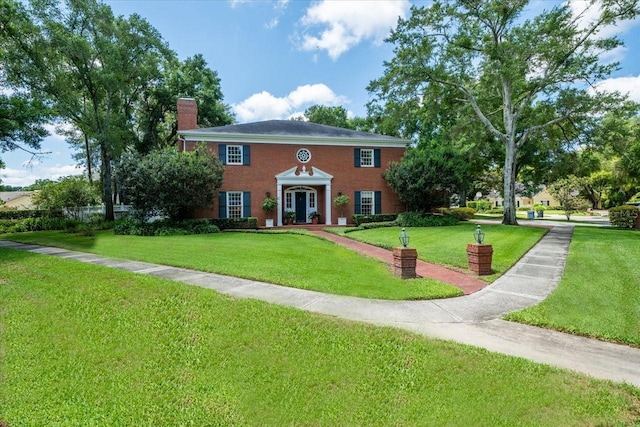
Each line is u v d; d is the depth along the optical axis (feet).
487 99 77.36
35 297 21.61
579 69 59.21
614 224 66.85
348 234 54.29
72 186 70.64
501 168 113.09
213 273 27.04
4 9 58.18
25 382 13.07
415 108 75.56
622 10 55.01
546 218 106.01
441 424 10.23
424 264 32.30
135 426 10.78
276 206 70.28
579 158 80.02
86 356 14.78
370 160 76.95
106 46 70.13
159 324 17.34
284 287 23.35
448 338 15.40
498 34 65.57
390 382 12.33
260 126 74.79
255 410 11.25
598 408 10.46
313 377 12.77
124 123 82.28
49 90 67.67
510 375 12.28
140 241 45.68
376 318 17.79
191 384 12.76
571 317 17.80
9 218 78.54
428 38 66.59
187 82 99.40
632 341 15.01
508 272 28.60
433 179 68.54
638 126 65.67
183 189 56.90
